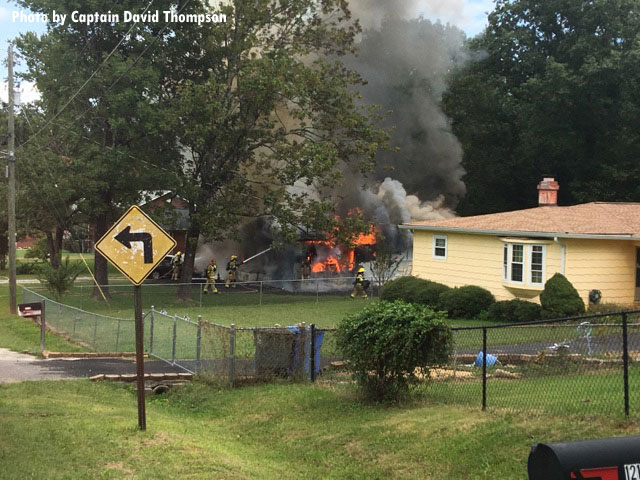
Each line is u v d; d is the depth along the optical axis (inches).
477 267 1056.8
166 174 1371.8
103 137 1413.6
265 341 546.3
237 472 309.3
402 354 419.2
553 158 1787.6
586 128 1711.4
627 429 305.4
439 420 374.0
